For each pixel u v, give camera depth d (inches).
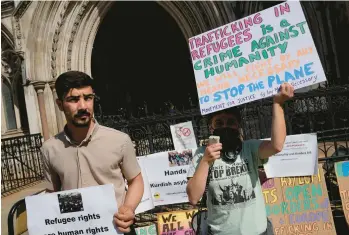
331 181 190.9
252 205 102.9
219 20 458.6
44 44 451.5
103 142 95.3
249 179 104.0
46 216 95.7
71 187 95.7
